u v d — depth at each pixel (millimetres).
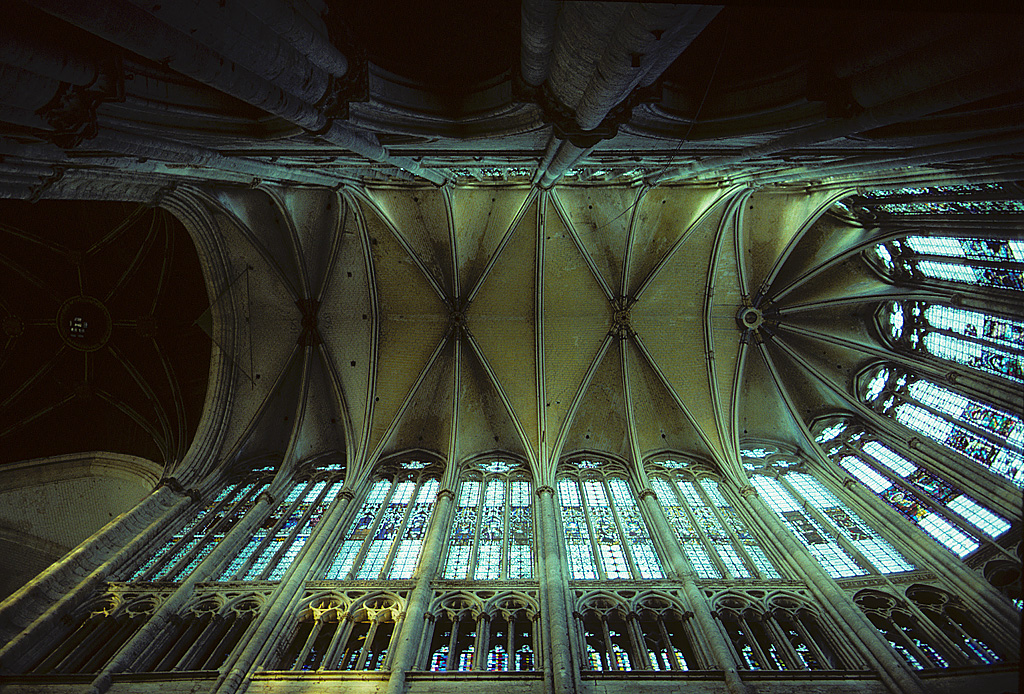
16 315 20562
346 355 23125
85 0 6621
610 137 10852
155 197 17562
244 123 11711
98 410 21438
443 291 23344
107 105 9328
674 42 7898
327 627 13719
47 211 19875
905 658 12305
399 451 22234
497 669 12562
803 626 13297
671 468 21516
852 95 9531
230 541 16781
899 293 20469
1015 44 6820
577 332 23641
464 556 16266
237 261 21375
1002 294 16781
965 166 12773
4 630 12891
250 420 21859
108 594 14656
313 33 9086
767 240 22625
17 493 20297
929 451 18297
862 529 16797
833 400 22531
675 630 13617
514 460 22125
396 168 17016
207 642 13320
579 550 16484
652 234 22906
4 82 7645
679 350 23484
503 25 12352
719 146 13172
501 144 13875
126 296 21250
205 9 7309
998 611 12594
